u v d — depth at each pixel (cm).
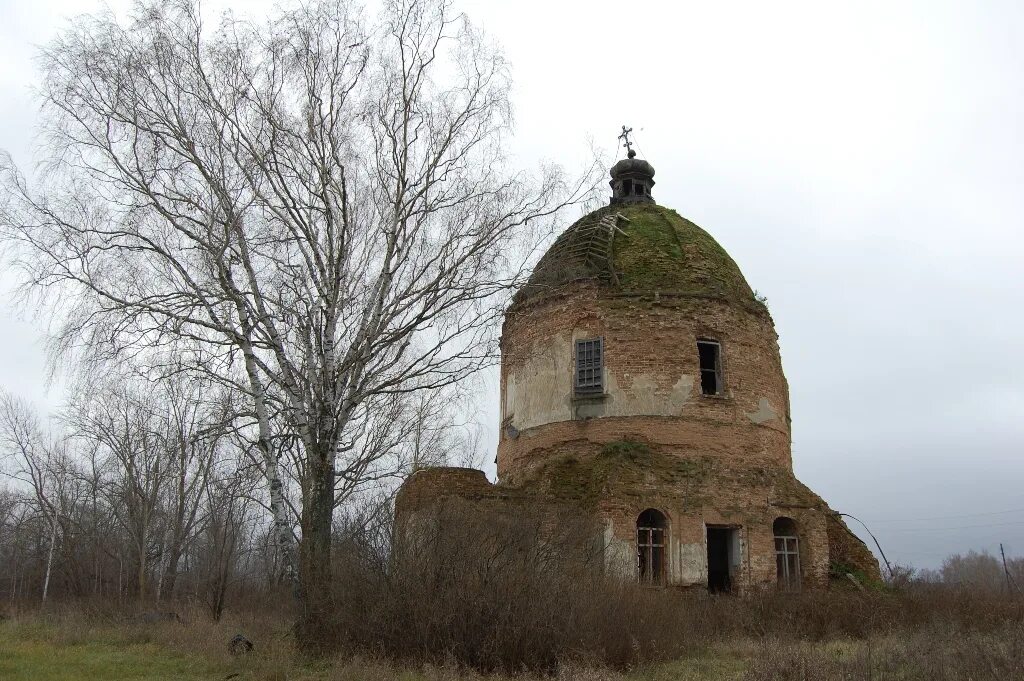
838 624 1842
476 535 1517
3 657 1545
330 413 1614
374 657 1327
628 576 1883
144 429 3725
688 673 1325
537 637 1307
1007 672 1188
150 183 1634
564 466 2291
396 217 1706
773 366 2566
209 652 1582
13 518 5400
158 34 1622
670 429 2303
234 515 3500
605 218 2619
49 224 1556
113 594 3766
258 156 1625
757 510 2256
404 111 1727
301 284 1656
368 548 1536
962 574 7744
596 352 2427
